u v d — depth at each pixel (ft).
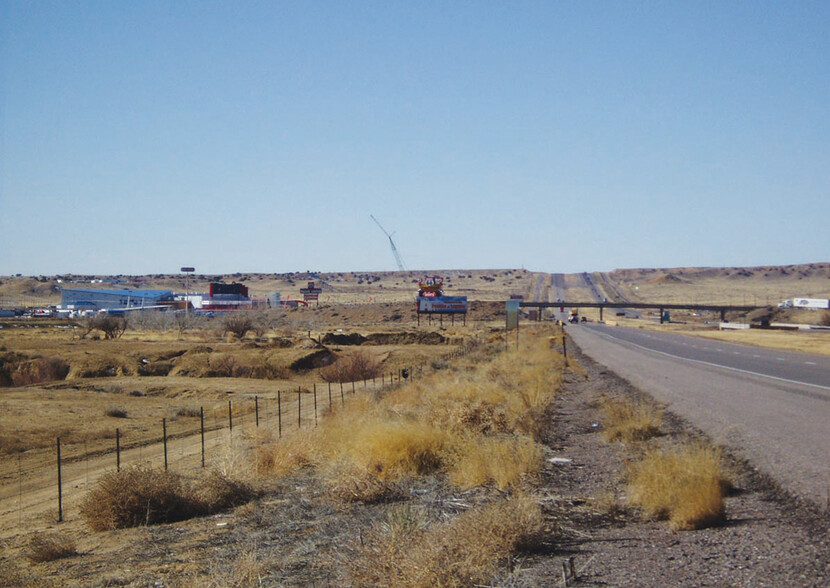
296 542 32.37
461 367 142.00
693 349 185.88
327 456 52.80
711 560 25.03
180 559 31.83
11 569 33.68
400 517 29.73
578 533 30.14
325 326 441.68
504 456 42.55
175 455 72.23
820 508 31.04
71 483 62.13
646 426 55.77
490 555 26.18
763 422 57.88
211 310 518.78
